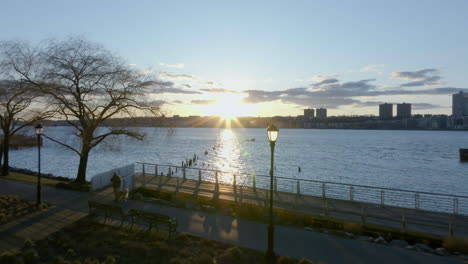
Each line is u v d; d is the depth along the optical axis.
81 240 12.99
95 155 74.81
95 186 21.78
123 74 23.56
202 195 19.33
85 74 22.39
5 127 29.08
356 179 49.09
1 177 27.09
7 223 14.91
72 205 17.97
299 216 15.42
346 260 11.14
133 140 28.34
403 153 92.56
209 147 113.94
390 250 11.97
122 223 14.81
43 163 61.44
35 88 23.44
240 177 46.06
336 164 67.00
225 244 12.48
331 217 15.20
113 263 10.76
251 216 15.66
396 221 14.69
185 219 15.51
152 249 11.99
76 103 23.52
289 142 148.75
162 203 18.48
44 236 13.38
